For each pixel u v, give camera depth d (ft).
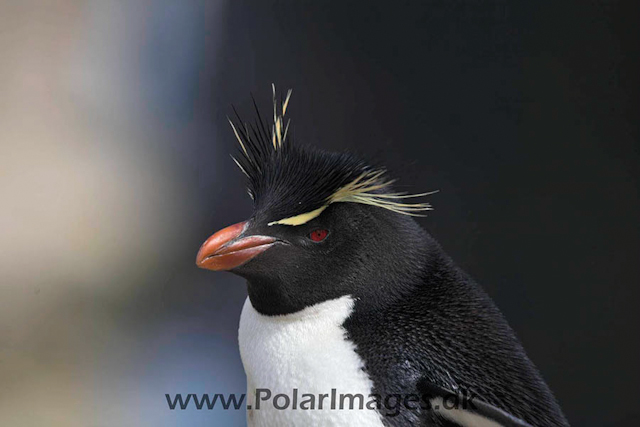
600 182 34.50
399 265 13.25
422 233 14.08
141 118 41.34
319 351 12.85
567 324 33.76
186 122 43.14
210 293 38.47
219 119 43.73
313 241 13.12
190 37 43.37
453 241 36.58
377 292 13.12
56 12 38.58
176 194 40.78
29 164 35.88
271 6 43.78
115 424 30.42
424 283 13.42
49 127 37.40
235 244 13.15
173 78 43.09
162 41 42.75
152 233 38.70
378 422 12.32
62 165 36.78
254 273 13.20
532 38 36.68
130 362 33.60
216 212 42.04
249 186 14.78
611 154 34.55
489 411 11.44
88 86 39.50
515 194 36.09
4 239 33.86
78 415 30.40
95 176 37.65
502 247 35.65
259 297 13.48
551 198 35.19
